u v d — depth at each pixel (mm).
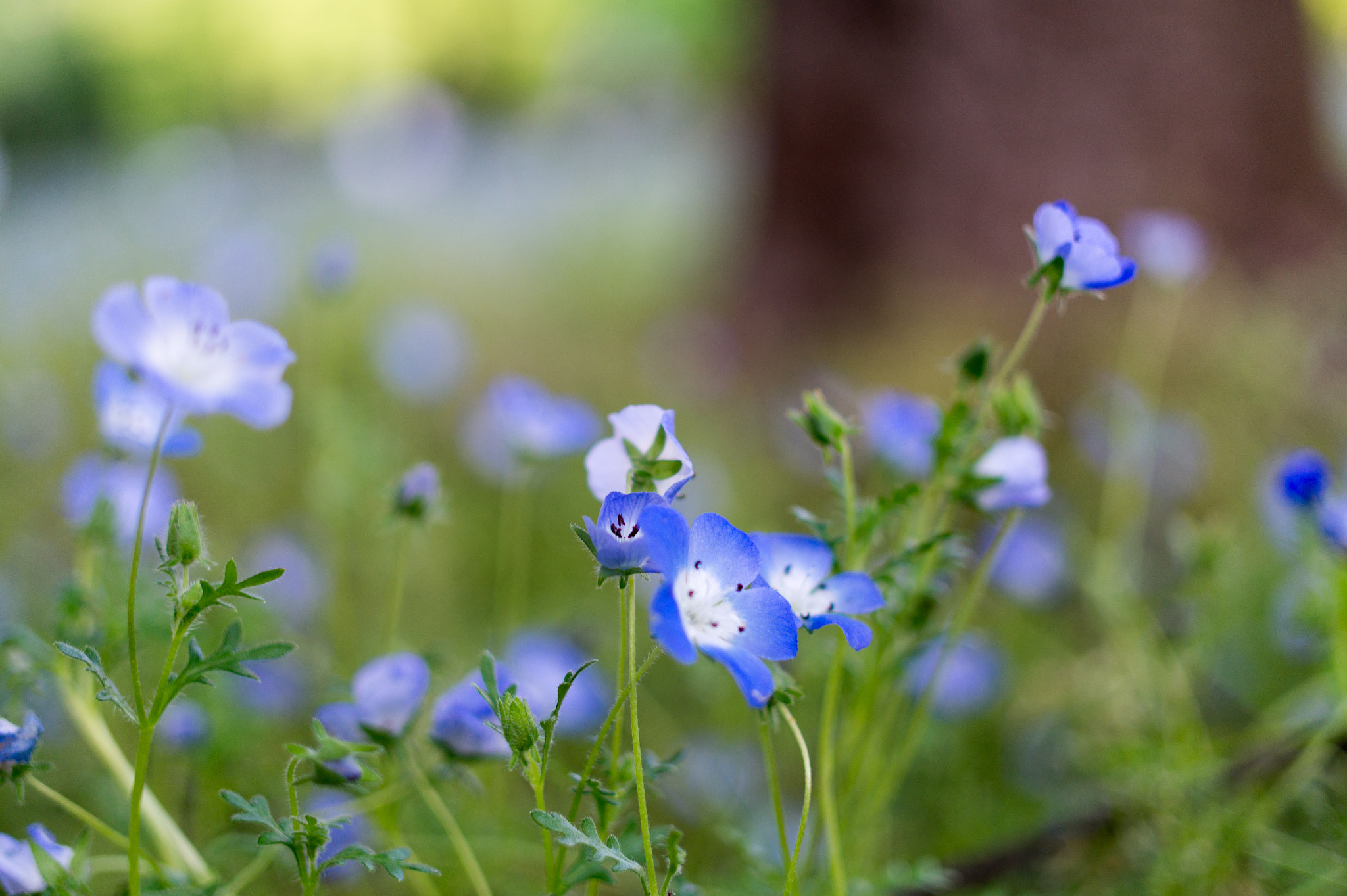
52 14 5324
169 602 583
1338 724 606
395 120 3238
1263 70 1452
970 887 617
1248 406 1093
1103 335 1251
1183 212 1424
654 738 755
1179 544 665
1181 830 611
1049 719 763
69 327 1940
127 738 657
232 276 1450
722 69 4082
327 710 539
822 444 536
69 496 613
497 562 1084
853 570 534
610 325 2059
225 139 4980
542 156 3953
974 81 1474
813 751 709
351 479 844
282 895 611
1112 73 1436
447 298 2174
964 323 1384
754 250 1729
